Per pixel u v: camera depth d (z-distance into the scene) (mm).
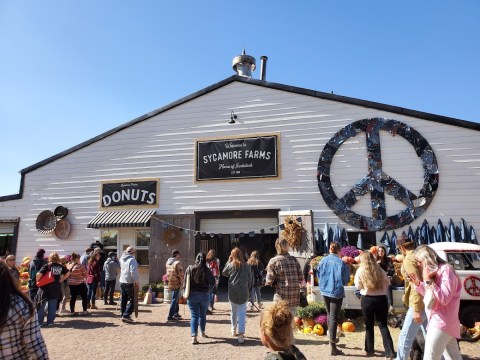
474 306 7891
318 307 8250
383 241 11719
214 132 14031
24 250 15141
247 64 16859
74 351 6594
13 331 2449
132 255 9164
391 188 12062
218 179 13664
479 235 11242
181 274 9273
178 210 13867
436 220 11586
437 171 11812
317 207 12594
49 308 8570
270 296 13578
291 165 13086
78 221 14844
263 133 13523
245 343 7000
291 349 2488
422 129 12188
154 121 14742
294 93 13508
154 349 6656
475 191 11484
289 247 12062
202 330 7379
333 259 6590
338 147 12750
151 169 14414
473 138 11766
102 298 12977
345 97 12906
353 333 7906
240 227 13492
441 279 4160
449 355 4297
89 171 15070
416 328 4910
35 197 15453
